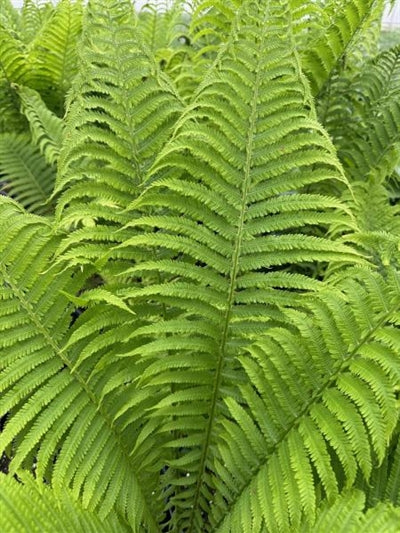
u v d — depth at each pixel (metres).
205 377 0.41
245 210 0.39
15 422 0.36
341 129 0.71
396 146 0.61
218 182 0.39
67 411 0.39
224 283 0.39
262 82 0.38
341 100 0.69
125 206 0.43
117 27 0.42
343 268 0.49
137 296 0.41
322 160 0.38
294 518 0.32
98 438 0.40
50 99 0.87
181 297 0.40
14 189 0.72
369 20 0.62
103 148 0.42
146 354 0.41
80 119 0.41
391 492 0.36
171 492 0.46
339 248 0.37
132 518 0.40
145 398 0.41
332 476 0.32
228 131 0.38
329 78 0.67
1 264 0.39
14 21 1.03
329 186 0.66
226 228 0.39
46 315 0.40
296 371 0.35
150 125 0.42
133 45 0.42
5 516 0.30
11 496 0.32
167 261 0.39
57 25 0.74
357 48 0.74
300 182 0.39
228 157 0.38
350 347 0.33
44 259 0.40
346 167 0.71
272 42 0.38
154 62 0.42
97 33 0.52
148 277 0.45
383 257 0.34
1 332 0.39
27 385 0.38
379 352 0.32
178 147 0.37
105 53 0.41
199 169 0.38
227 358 0.41
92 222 0.56
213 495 0.44
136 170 0.42
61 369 0.41
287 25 0.39
